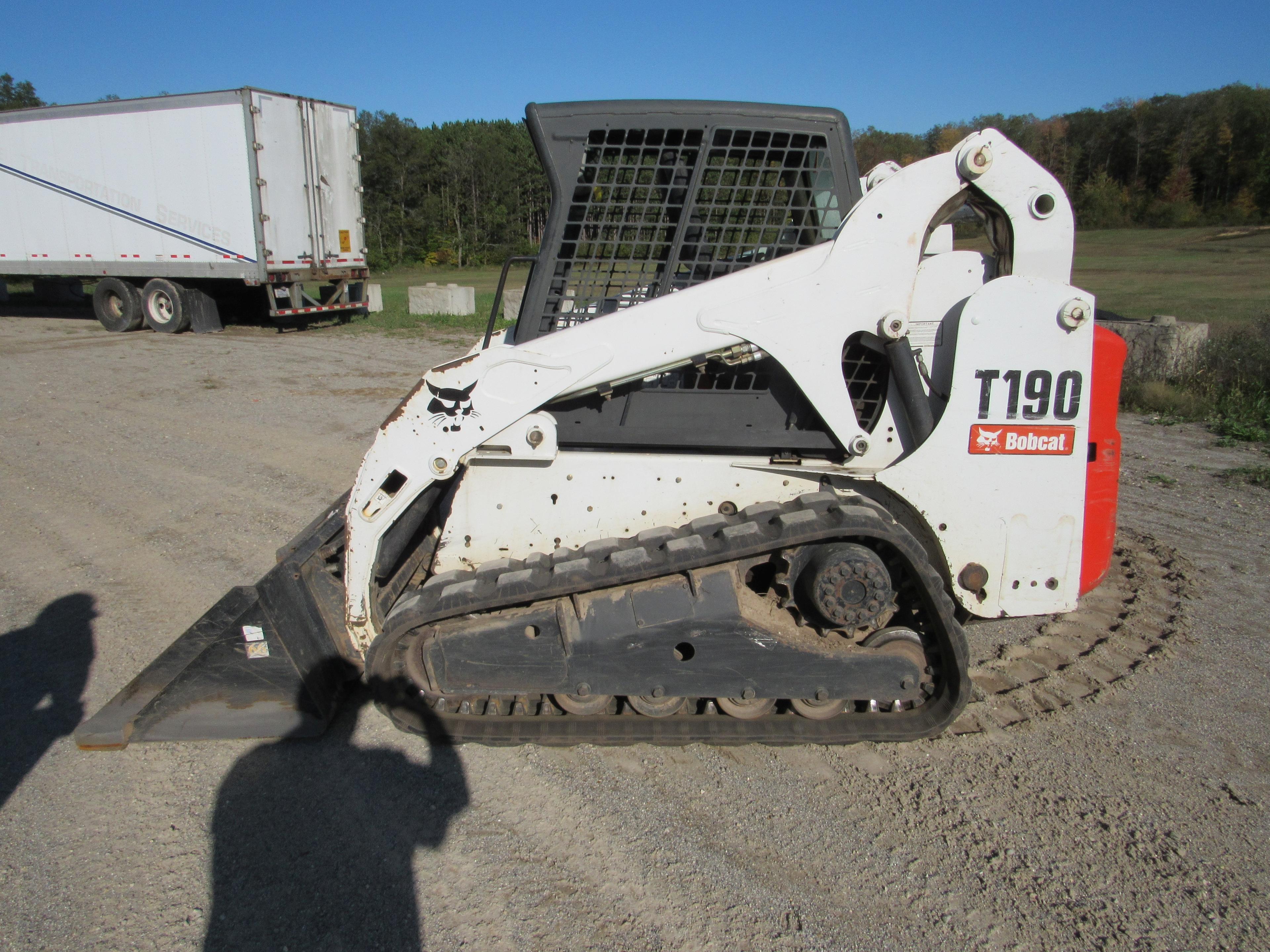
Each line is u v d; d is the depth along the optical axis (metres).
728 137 3.04
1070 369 3.08
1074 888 2.53
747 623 3.02
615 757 3.19
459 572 3.31
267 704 3.33
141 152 14.88
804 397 3.24
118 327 16.05
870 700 3.21
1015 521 3.19
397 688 3.26
